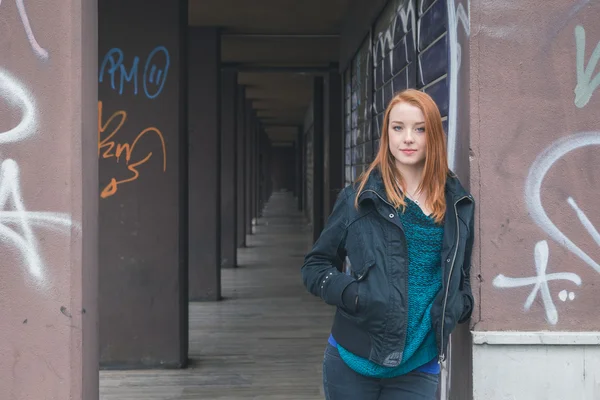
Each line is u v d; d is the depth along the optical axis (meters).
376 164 2.58
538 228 2.97
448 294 2.46
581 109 2.96
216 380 5.73
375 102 6.73
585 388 2.96
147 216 6.00
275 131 37.00
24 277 2.89
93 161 3.11
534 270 2.97
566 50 2.96
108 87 5.96
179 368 6.05
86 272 2.98
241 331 7.66
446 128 3.66
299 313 8.77
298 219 27.41
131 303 6.04
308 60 12.33
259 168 29.25
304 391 5.43
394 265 2.46
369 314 2.44
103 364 6.04
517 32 2.96
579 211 2.97
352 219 2.52
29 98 2.88
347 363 2.55
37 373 2.90
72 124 2.88
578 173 2.96
